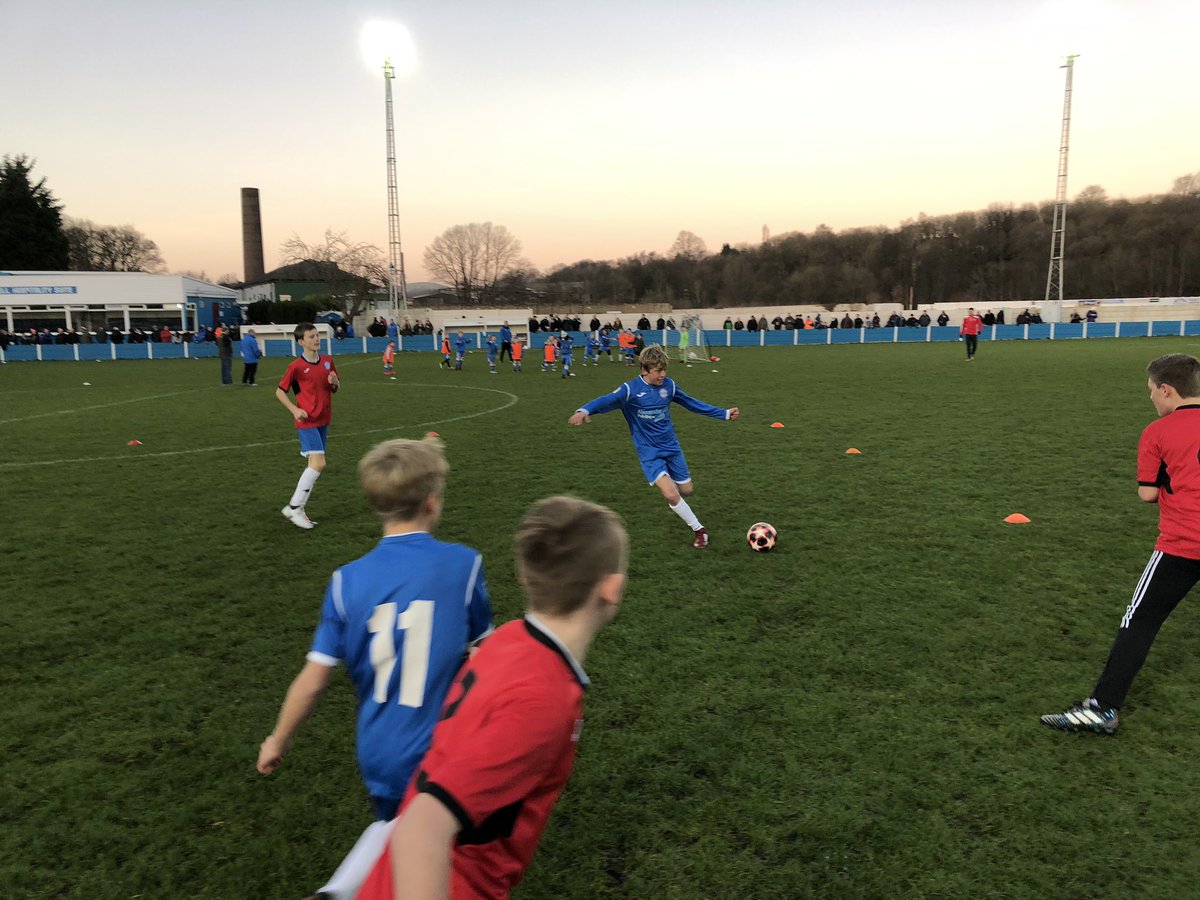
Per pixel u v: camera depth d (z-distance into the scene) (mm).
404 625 2039
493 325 44000
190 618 5020
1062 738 3477
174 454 10922
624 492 8328
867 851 2771
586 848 2812
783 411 14398
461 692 1433
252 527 7133
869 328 40688
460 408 15812
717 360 28328
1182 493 3355
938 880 2627
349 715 3811
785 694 3898
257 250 76812
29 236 52594
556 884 2637
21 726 3723
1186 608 4898
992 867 2682
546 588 1409
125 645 4621
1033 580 5418
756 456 10156
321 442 7016
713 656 4328
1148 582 3459
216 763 3398
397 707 2035
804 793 3104
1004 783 3145
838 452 10297
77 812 3068
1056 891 2572
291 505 7078
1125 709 3727
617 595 1473
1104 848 2766
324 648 2070
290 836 2918
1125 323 39031
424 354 36344
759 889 2602
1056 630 4594
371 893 1402
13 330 40594
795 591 5281
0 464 10250
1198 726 3559
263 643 4641
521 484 8773
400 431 12836
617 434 12328
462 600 2119
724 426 12797
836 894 2572
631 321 50062
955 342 38344
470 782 1223
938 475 8781
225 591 5500
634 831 2900
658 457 6266
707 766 3299
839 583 5418
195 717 3801
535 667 1363
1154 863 2689
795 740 3486
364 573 2086
